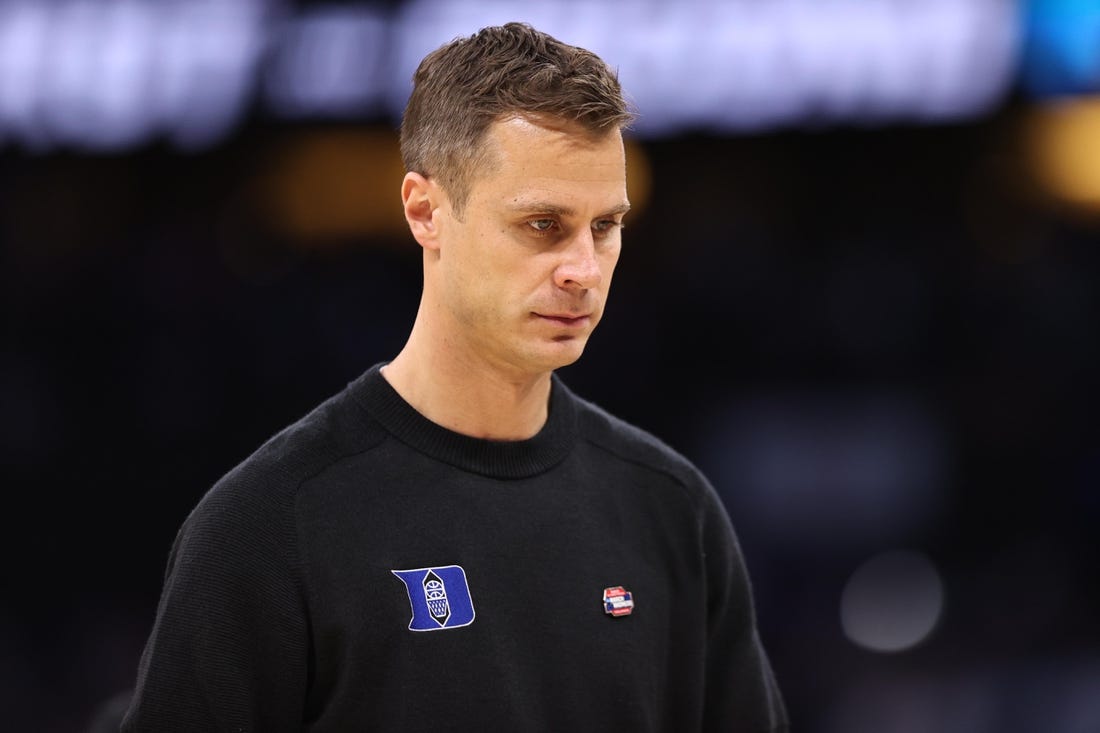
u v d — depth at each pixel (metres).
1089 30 22.23
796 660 20.09
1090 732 17.42
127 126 23.77
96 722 9.92
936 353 26.78
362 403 6.05
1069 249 28.84
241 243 30.23
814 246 29.38
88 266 27.77
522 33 5.79
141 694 5.57
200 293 27.64
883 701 18.69
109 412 25.83
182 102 23.78
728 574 6.73
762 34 22.42
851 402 26.12
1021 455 25.00
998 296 27.17
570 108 5.51
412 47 23.56
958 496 24.59
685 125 22.59
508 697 5.71
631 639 6.11
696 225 29.70
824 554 23.80
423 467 5.97
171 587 5.67
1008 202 29.44
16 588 23.27
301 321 27.12
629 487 6.46
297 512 5.70
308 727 5.69
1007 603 22.06
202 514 5.75
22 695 19.80
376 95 23.81
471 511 5.96
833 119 22.67
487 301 5.70
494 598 5.85
